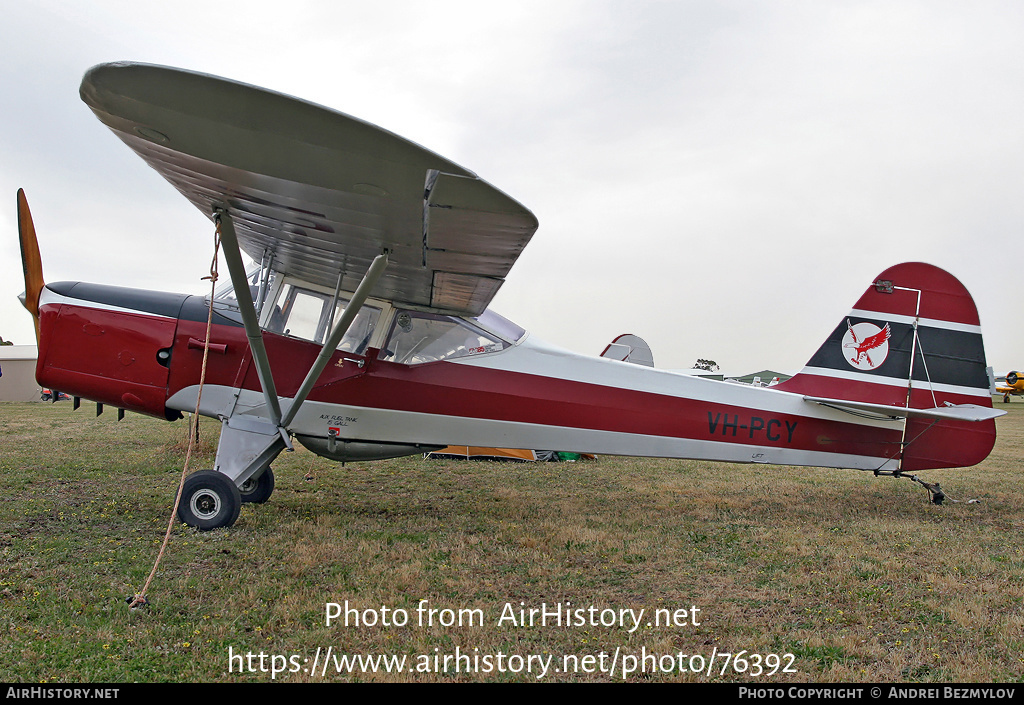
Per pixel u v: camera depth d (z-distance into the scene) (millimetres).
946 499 6531
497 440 5602
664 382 5891
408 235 3578
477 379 5504
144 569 3717
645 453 5844
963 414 5680
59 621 2957
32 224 5070
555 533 4891
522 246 3424
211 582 3547
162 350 4996
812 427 6082
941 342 6219
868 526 5301
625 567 4121
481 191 2832
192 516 4613
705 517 5598
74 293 5098
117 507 5270
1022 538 4945
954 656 2891
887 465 6160
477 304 5016
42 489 6066
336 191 3096
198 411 5043
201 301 5211
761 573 4020
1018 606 3506
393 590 3510
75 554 3955
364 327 5273
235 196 3467
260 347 4414
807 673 2709
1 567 3674
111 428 12102
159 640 2816
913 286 6250
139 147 3094
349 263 4508
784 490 7086
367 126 2510
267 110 2490
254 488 5680
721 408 5945
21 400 25438
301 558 4008
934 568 4160
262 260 4992
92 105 2680
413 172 2768
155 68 2354
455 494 6656
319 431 5285
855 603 3523
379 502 6086
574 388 5688
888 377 6191
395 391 5336
